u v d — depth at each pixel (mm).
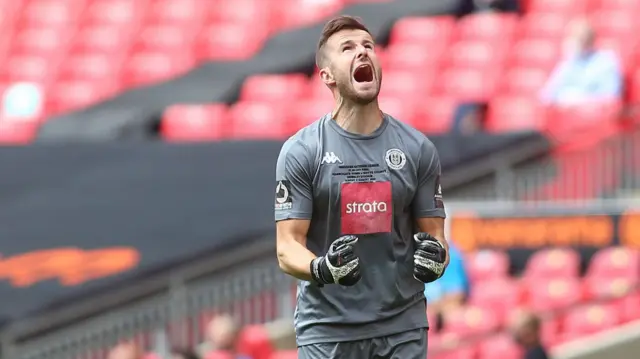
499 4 50000
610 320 33594
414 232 15477
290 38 51719
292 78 49094
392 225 15148
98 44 54906
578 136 35688
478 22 48562
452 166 35688
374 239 15125
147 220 36938
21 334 35031
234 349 31031
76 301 35156
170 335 34688
